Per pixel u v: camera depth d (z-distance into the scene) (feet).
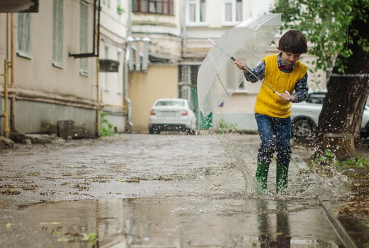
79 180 27.22
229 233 14.37
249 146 57.00
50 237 13.97
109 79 109.60
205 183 25.66
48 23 71.97
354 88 39.63
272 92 22.03
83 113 84.12
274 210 17.81
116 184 25.54
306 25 42.19
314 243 13.24
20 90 62.18
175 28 128.77
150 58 127.75
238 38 21.36
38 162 37.81
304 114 77.97
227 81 21.98
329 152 37.68
